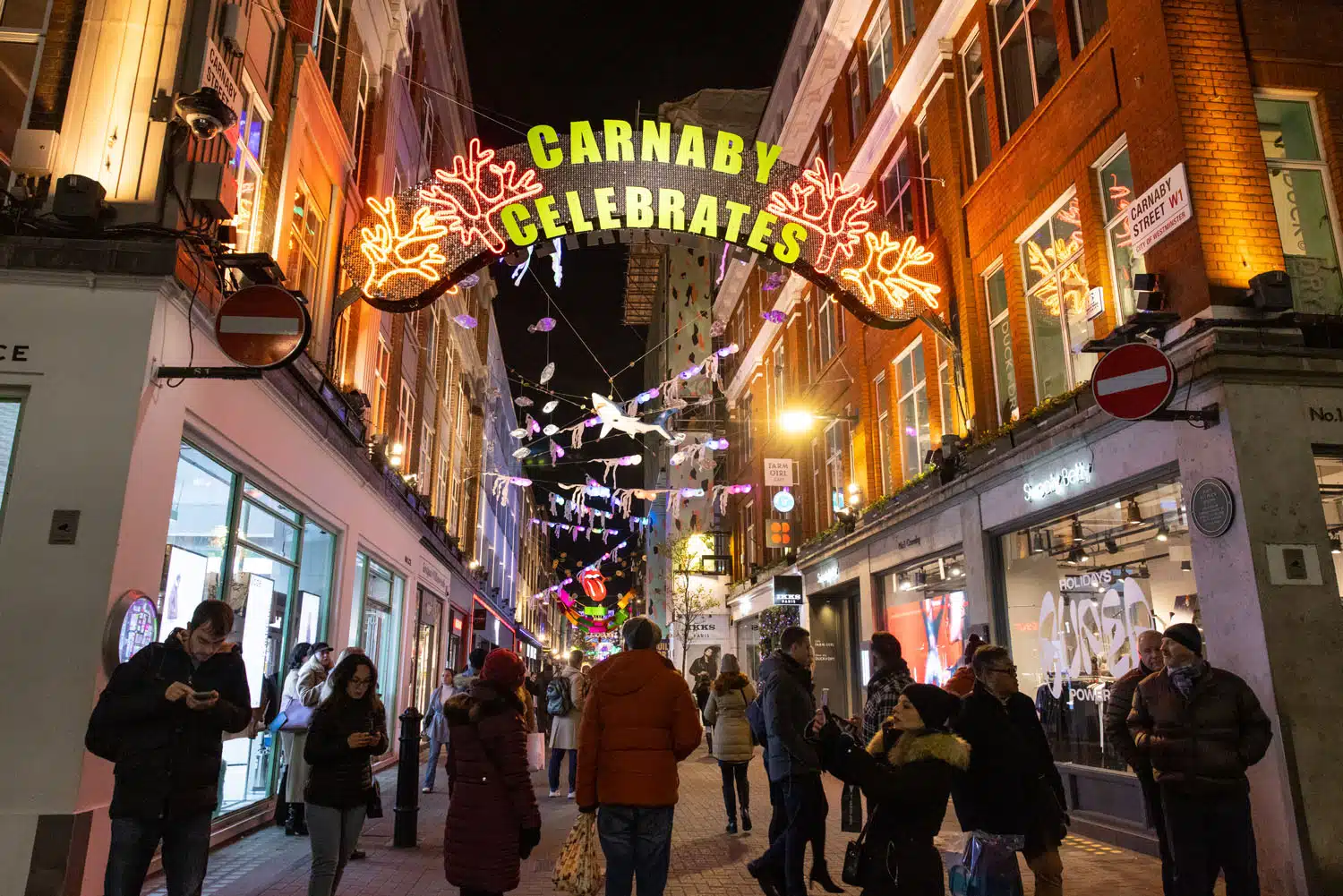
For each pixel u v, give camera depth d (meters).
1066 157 10.67
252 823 8.99
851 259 12.40
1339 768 6.66
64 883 5.59
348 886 6.79
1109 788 9.12
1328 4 8.97
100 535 6.14
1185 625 5.41
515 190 11.38
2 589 6.01
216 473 8.23
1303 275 8.34
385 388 16.39
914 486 14.40
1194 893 5.07
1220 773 5.09
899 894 3.86
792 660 6.37
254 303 6.75
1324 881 6.38
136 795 4.51
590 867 4.71
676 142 11.85
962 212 13.51
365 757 5.53
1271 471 7.27
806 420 18.11
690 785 13.55
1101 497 9.37
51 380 6.40
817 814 5.99
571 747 12.41
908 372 16.25
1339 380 7.54
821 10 21.33
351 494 12.87
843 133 19.11
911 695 4.05
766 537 24.64
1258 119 8.67
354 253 11.08
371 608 15.23
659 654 5.15
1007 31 12.63
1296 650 6.88
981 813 4.68
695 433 36.38
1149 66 8.80
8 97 7.41
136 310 6.58
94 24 7.52
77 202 6.69
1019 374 11.63
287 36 10.27
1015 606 11.40
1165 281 8.36
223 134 7.79
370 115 14.83
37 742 5.79
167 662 4.72
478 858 4.70
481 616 31.52
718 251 12.22
